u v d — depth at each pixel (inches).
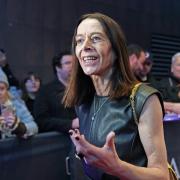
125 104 51.3
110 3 286.7
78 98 58.3
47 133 99.2
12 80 185.3
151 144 49.1
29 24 234.7
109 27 52.3
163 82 144.5
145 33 315.3
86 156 45.2
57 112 112.7
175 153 118.9
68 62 114.0
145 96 49.9
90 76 55.9
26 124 98.8
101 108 53.9
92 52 51.8
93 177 54.1
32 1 236.4
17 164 91.0
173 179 54.7
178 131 118.8
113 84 52.9
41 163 97.1
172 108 113.0
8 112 93.4
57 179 100.7
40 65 241.3
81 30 52.9
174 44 344.5
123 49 53.4
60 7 254.4
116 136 50.8
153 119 49.5
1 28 218.8
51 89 115.2
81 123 57.6
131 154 50.2
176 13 348.5
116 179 51.4
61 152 102.1
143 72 138.7
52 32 249.4
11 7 223.8
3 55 183.6
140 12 310.7
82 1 268.4
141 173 46.7
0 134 92.2
